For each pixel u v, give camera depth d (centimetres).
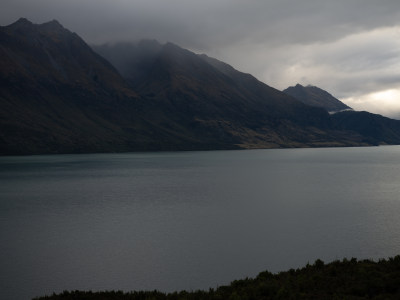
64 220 7969
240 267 4991
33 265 5166
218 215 8394
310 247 5762
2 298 4144
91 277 4722
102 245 6044
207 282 4534
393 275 2594
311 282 2691
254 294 2550
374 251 5509
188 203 10138
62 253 5662
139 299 2744
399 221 7500
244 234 6631
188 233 6756
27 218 8200
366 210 8762
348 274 2792
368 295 2406
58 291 4328
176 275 4741
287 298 2484
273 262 5141
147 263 5200
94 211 9006
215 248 5822
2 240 6372
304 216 8144
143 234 6731
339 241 6062
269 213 8556
